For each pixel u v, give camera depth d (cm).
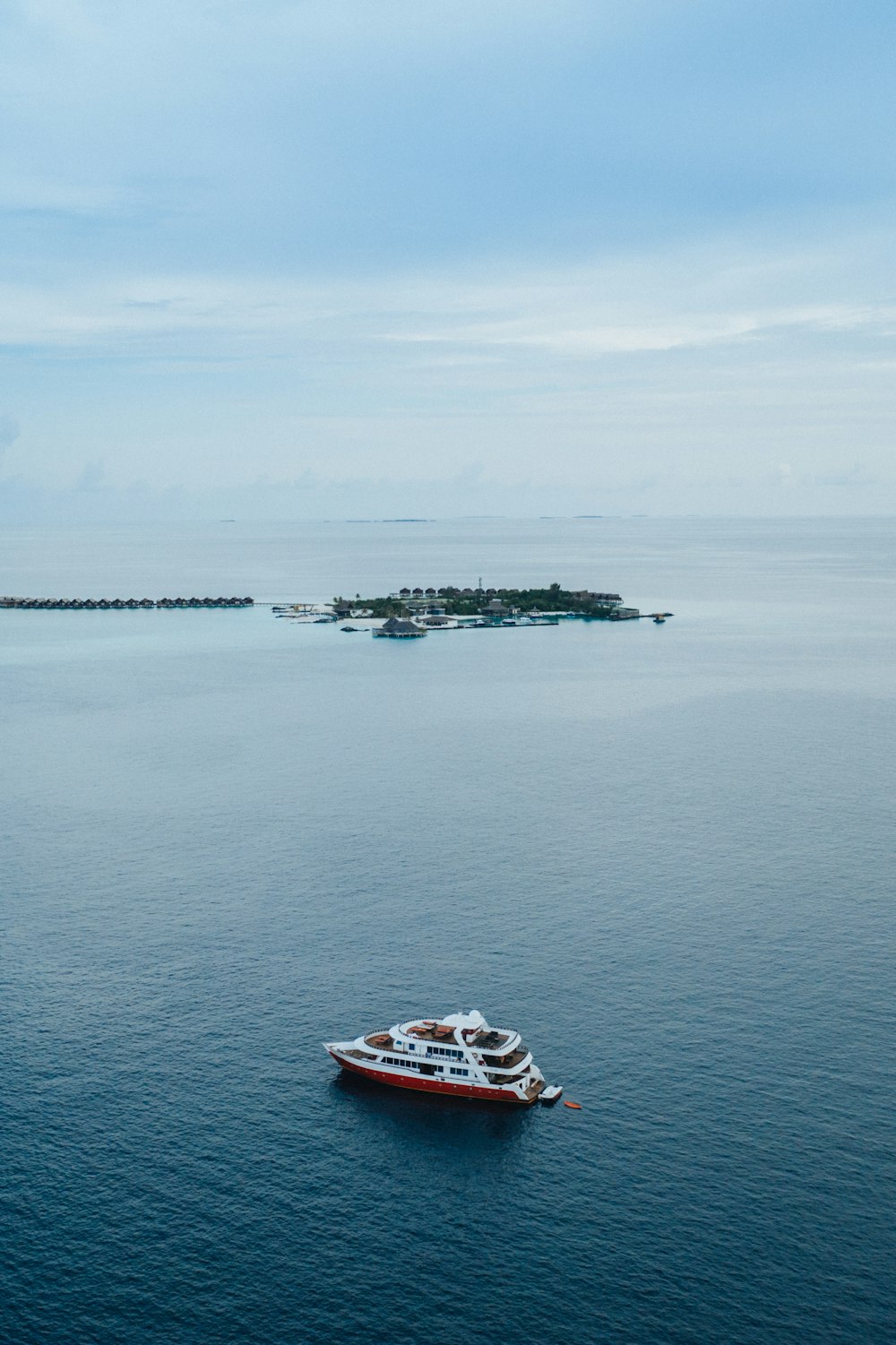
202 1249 7881
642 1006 10988
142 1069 10019
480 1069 9569
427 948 12319
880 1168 8556
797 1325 7156
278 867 14862
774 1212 8125
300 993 11356
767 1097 9488
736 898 13638
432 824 16725
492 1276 7619
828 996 11138
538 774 19750
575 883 14200
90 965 11962
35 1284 7556
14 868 14888
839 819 16838
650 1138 9006
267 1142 9062
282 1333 7175
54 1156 8825
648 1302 7369
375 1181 8594
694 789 18662
